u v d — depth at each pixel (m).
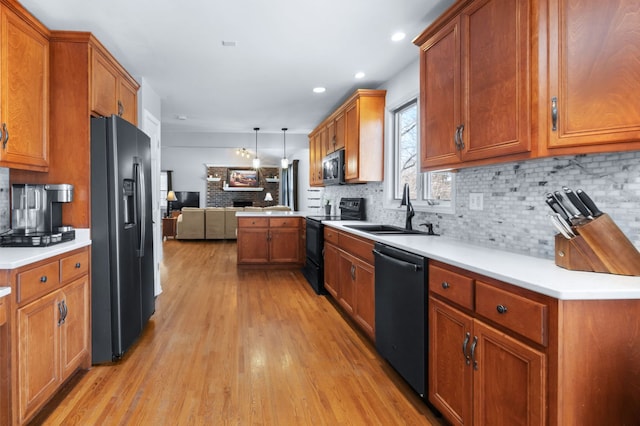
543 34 1.49
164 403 2.01
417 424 1.85
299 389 2.18
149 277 3.18
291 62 3.44
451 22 2.05
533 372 1.23
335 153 4.53
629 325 1.17
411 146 3.58
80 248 2.28
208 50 3.17
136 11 2.49
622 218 1.49
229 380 2.27
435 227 2.88
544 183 1.84
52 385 1.94
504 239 2.12
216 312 3.59
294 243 5.69
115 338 2.48
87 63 2.44
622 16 1.31
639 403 1.17
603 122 1.35
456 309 1.68
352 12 2.51
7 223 2.44
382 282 2.47
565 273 1.38
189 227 9.14
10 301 1.62
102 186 2.45
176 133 7.43
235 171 13.14
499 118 1.70
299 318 3.44
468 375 1.58
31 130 2.20
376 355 2.66
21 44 2.11
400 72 3.62
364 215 4.44
